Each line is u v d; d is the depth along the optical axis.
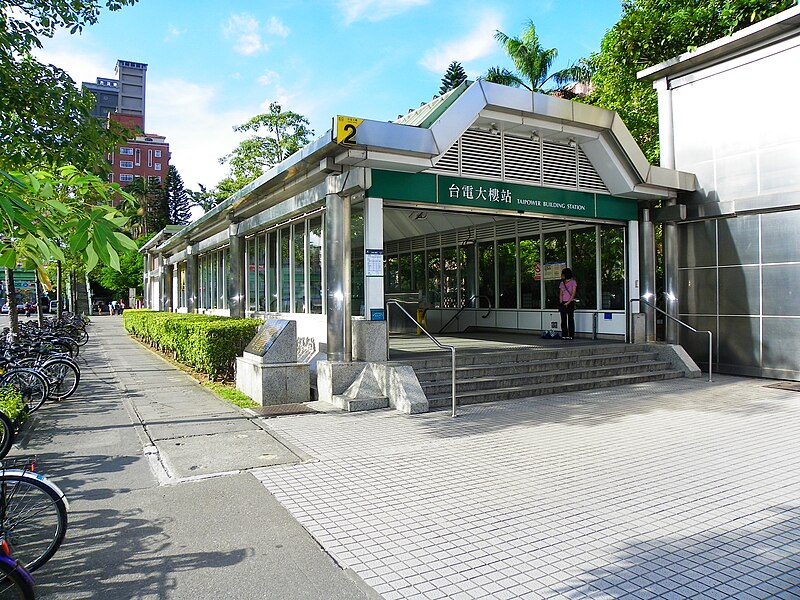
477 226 17.75
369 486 5.47
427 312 18.69
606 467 6.03
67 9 7.00
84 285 61.50
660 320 15.05
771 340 11.86
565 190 11.92
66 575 3.76
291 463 6.19
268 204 13.34
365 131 8.80
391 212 16.80
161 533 4.40
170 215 80.75
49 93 6.75
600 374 11.30
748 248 12.23
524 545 4.18
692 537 4.29
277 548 4.15
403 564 3.90
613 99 19.11
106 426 7.86
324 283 11.50
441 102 10.14
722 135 12.66
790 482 5.54
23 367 9.34
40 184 3.08
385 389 9.25
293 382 9.45
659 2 16.56
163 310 29.78
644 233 13.05
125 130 7.53
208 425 7.93
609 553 4.04
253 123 40.41
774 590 3.51
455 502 5.05
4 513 3.75
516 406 9.23
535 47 30.41
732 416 8.41
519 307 16.42
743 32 11.89
